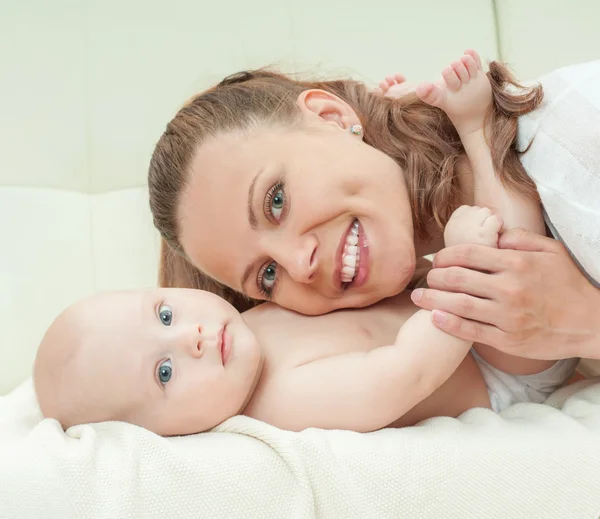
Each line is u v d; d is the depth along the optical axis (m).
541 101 0.92
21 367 1.44
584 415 0.84
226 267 1.00
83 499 0.68
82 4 1.57
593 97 0.88
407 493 0.72
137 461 0.72
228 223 0.95
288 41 1.56
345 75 1.42
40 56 1.57
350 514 0.71
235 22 1.57
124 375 0.84
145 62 1.57
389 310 1.01
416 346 0.83
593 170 0.84
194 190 0.98
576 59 1.43
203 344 0.86
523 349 0.85
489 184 0.93
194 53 1.57
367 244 0.92
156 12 1.57
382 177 0.95
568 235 0.86
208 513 0.69
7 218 1.51
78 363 0.85
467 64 0.93
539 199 0.91
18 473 0.71
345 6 1.56
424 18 1.53
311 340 0.93
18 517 0.69
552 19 1.46
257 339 0.94
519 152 0.93
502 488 0.73
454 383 0.95
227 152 0.95
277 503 0.71
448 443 0.76
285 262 0.91
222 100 1.05
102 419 0.86
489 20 1.50
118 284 1.52
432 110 1.07
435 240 1.06
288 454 0.73
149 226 1.55
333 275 0.92
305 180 0.91
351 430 0.83
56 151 1.56
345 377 0.84
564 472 0.74
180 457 0.72
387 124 1.06
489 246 0.86
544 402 0.97
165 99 1.57
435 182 1.01
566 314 0.84
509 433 0.79
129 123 1.58
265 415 0.88
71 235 1.53
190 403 0.84
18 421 0.92
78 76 1.57
